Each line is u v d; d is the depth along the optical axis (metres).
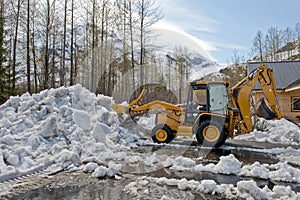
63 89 7.08
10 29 15.90
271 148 6.84
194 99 7.14
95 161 4.91
